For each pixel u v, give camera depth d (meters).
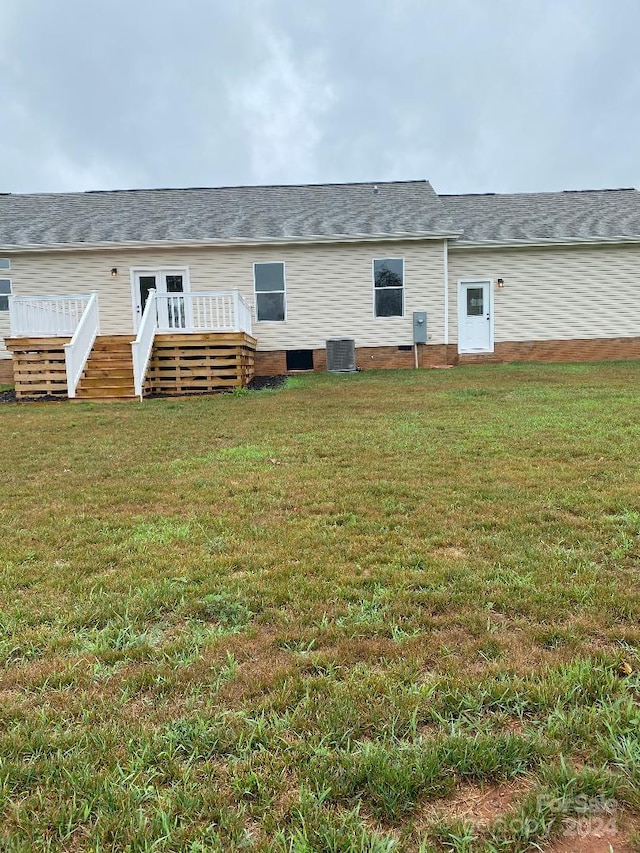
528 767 1.42
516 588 2.40
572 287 14.45
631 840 1.22
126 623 2.22
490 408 7.43
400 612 2.25
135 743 1.54
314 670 1.88
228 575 2.64
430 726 1.59
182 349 10.84
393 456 4.98
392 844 1.21
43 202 15.73
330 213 14.63
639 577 2.48
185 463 4.99
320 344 13.86
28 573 2.71
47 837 1.25
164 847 1.22
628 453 4.79
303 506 3.66
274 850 1.20
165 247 13.25
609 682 1.74
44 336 10.39
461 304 14.52
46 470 4.91
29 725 1.63
